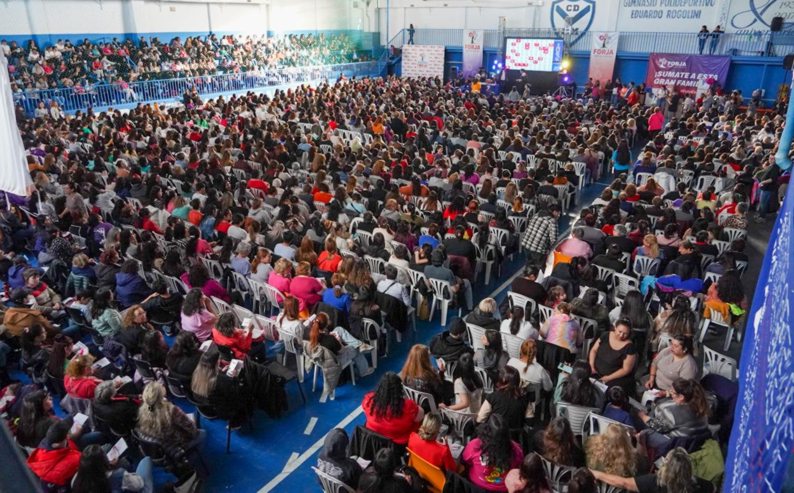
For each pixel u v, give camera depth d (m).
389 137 18.86
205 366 6.06
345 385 7.68
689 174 14.52
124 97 25.08
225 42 32.03
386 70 36.62
